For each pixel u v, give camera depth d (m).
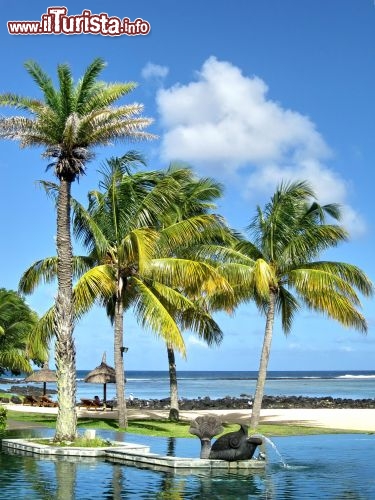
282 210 33.09
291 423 38.50
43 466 20.11
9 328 58.03
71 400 24.36
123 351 32.25
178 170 36.47
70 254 25.16
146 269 29.14
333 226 32.03
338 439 29.84
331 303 31.31
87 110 25.27
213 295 34.44
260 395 33.25
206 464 20.19
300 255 32.88
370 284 32.12
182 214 35.81
